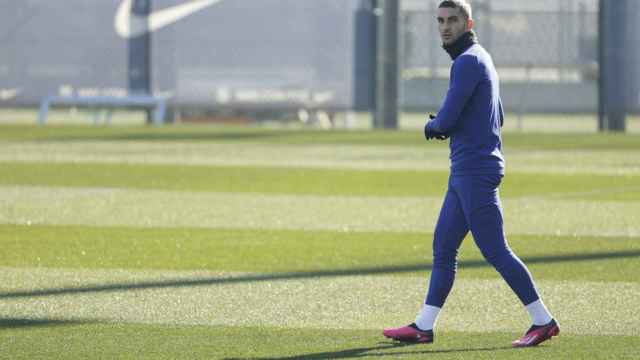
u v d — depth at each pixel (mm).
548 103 105562
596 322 29719
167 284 34188
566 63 104625
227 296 32594
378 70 103500
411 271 36594
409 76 106000
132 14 105312
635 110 103750
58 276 35250
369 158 76688
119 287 33656
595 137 97500
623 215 50500
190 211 50500
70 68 105812
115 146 84125
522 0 104188
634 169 70938
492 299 32438
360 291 33469
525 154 81250
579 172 69000
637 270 37031
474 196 26969
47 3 105375
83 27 105438
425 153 80812
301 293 33156
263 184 61188
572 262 38500
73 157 75312
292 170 68562
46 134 95250
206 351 26375
